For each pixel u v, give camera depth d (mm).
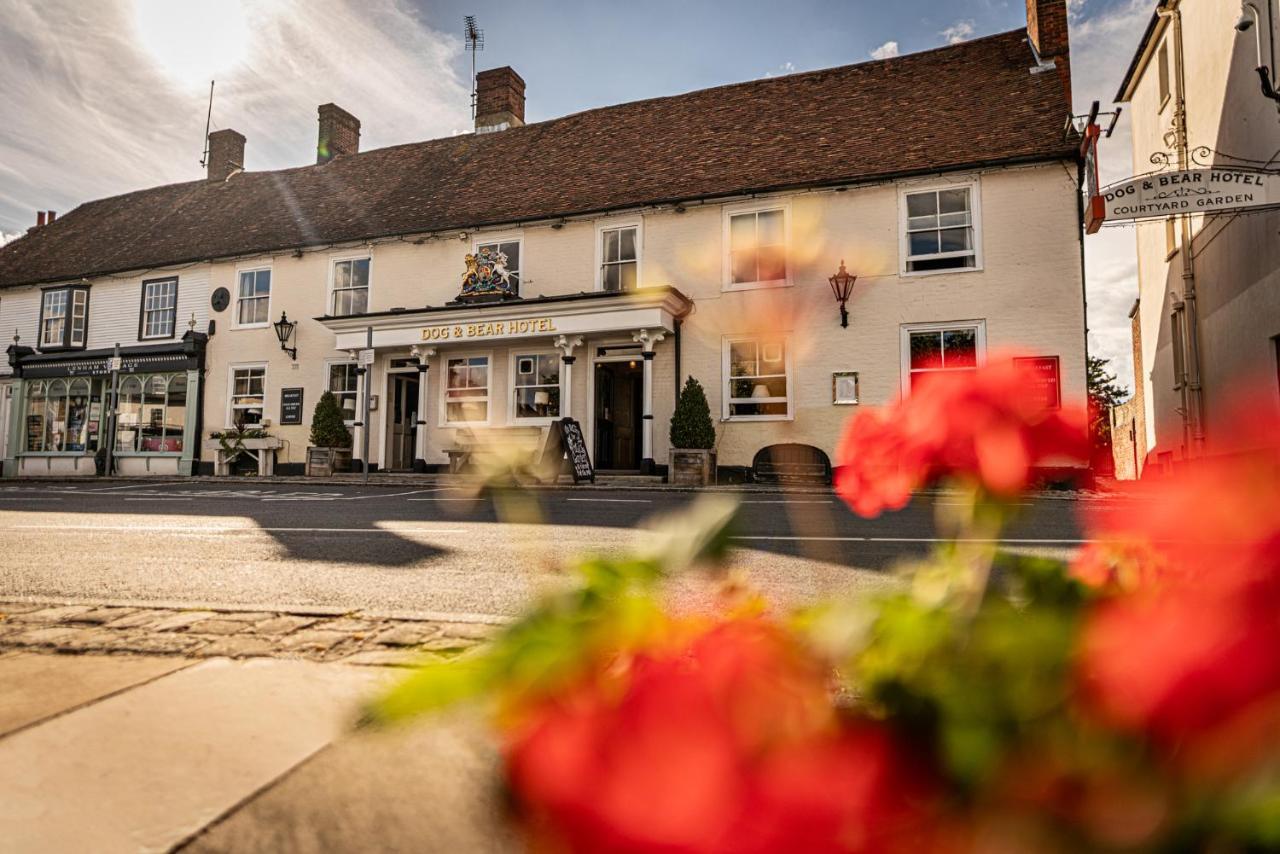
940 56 15688
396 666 2631
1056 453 616
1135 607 487
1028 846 455
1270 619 393
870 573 4641
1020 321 12266
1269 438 435
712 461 13219
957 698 515
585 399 14750
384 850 1449
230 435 17016
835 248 13258
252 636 3068
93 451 18953
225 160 22656
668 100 18000
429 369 15789
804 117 15531
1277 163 9625
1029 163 12352
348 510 8914
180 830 1546
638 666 477
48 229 23578
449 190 17625
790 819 414
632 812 398
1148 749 415
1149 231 16438
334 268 17141
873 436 680
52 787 1725
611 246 15078
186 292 18625
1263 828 353
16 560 5316
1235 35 10977
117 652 2844
